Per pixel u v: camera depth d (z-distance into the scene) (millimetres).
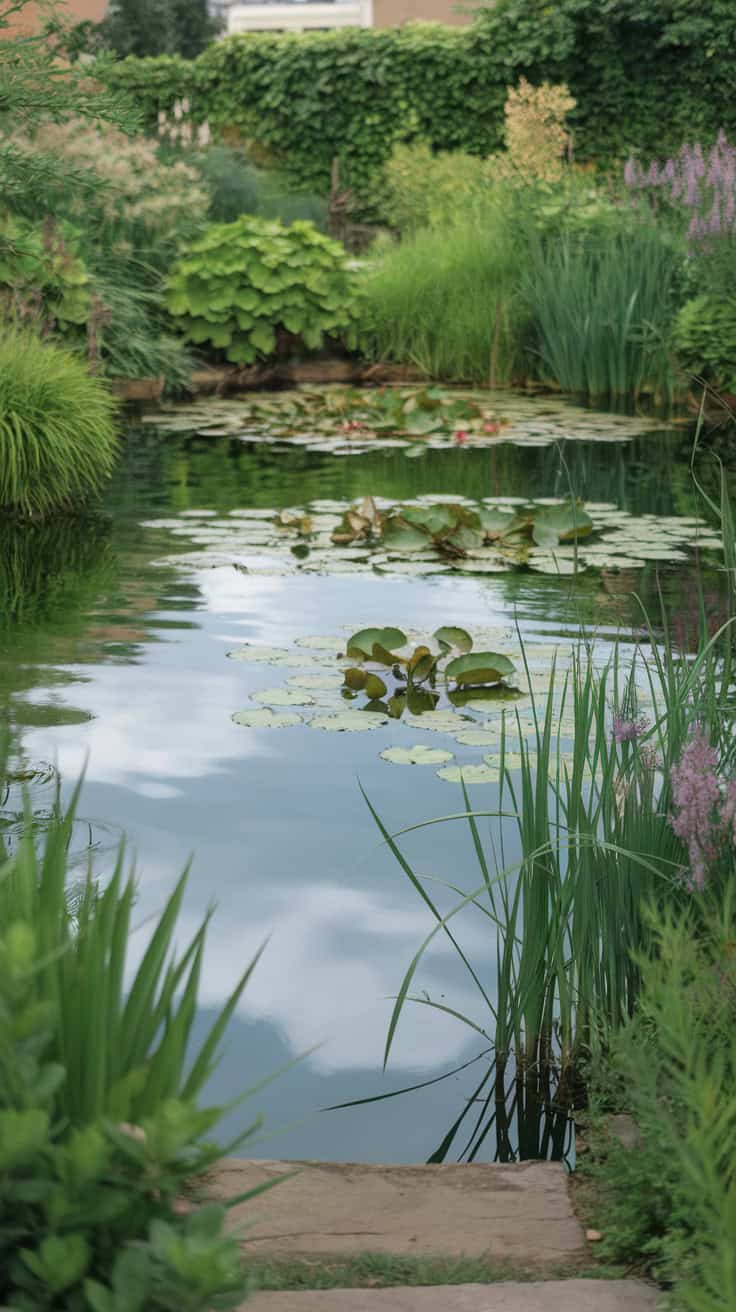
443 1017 3129
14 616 5816
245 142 17516
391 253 14359
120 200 12586
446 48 16688
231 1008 1738
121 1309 1324
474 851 3803
